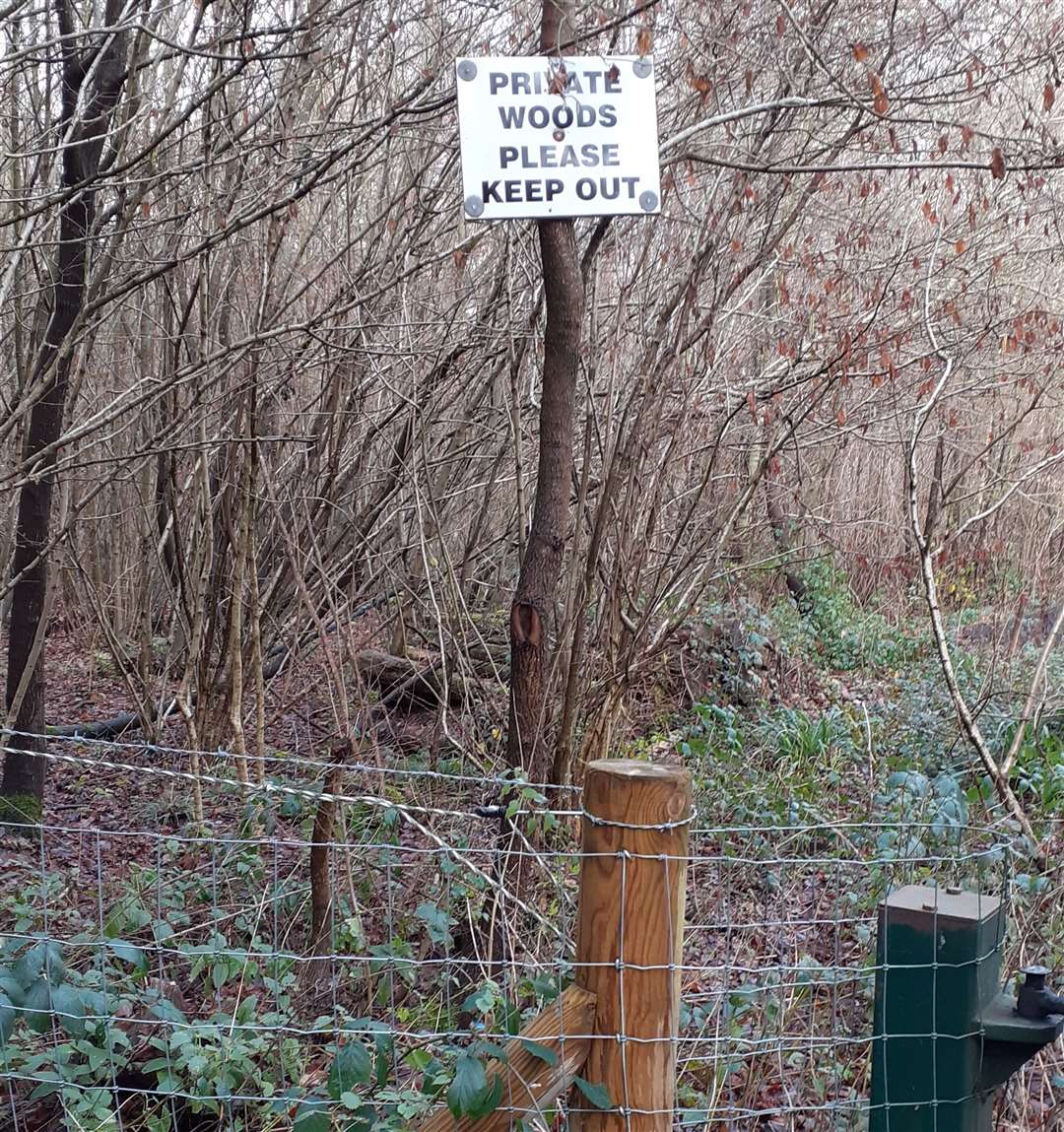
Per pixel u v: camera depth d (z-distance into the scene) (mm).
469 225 5703
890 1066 2139
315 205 6395
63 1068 2846
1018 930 3393
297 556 6215
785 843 5070
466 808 5258
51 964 2312
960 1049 2088
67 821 5906
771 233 5523
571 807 4453
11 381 7102
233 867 4496
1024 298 6266
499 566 7680
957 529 6586
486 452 7047
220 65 4805
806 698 9070
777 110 4906
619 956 1852
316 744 6824
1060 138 5383
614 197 3125
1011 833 3811
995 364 6289
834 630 10438
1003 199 5902
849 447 9953
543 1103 1853
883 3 4523
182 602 6867
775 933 3922
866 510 10367
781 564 7992
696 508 5742
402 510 6602
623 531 5188
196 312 6465
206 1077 3012
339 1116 2557
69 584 10969
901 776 4445
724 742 7191
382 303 6086
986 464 6934
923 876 3859
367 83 5426
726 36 4609
